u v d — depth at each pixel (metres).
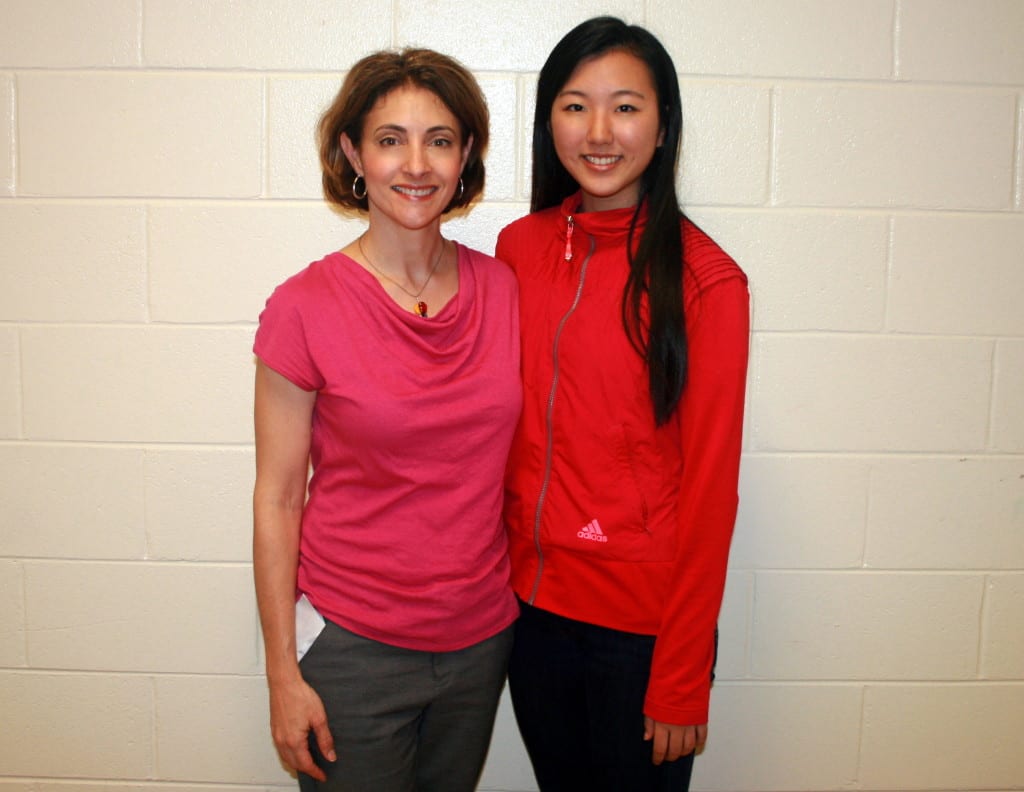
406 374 1.07
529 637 1.25
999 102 1.50
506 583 1.22
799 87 1.49
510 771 1.65
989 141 1.51
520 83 1.49
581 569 1.17
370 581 1.12
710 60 1.48
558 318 1.16
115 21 1.47
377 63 1.08
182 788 1.65
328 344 1.06
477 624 1.16
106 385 1.55
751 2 1.47
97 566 1.59
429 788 1.26
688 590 1.08
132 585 1.60
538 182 1.31
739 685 1.63
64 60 1.48
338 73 1.48
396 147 1.07
